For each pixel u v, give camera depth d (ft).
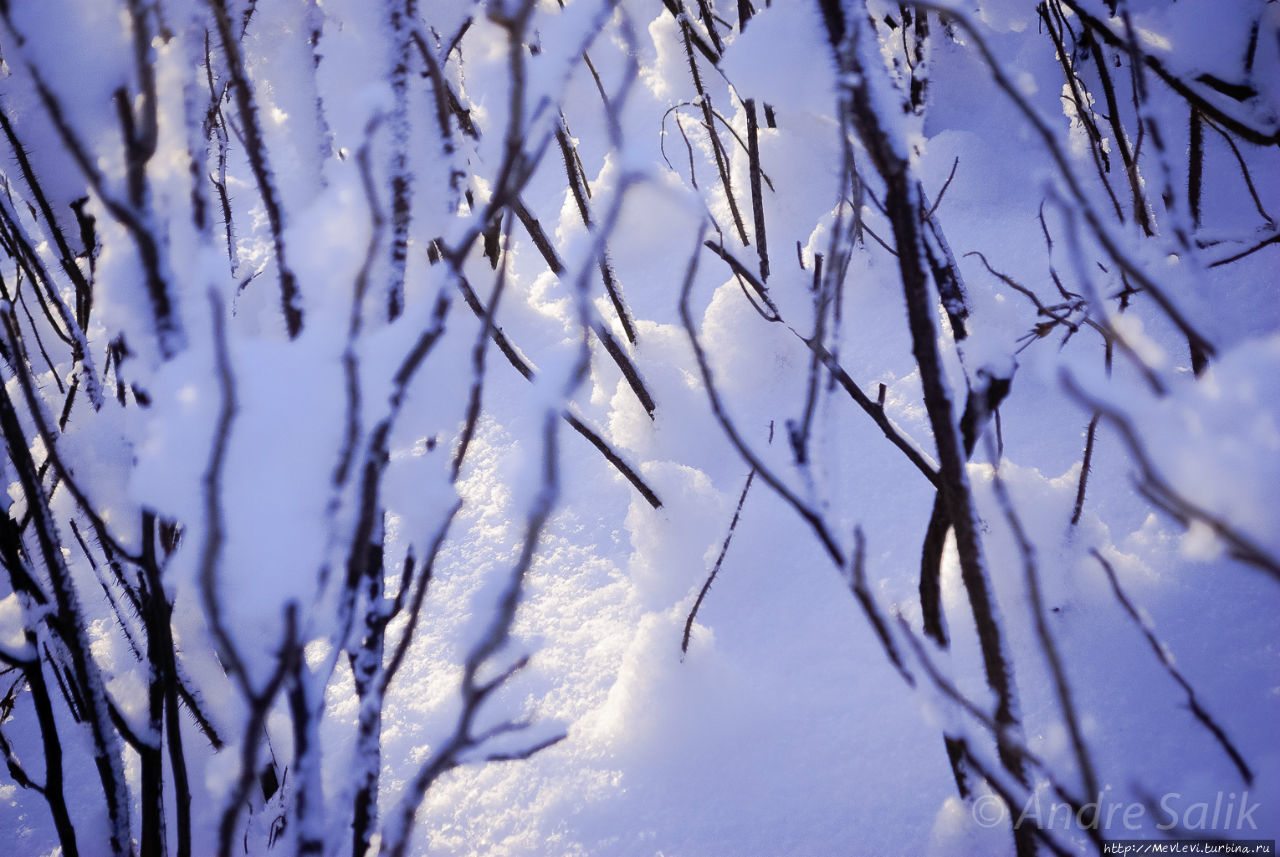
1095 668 3.57
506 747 2.37
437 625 4.66
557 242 6.84
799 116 6.25
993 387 2.96
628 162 1.80
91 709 2.84
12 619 3.87
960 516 2.28
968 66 6.95
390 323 2.18
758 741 3.75
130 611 4.13
